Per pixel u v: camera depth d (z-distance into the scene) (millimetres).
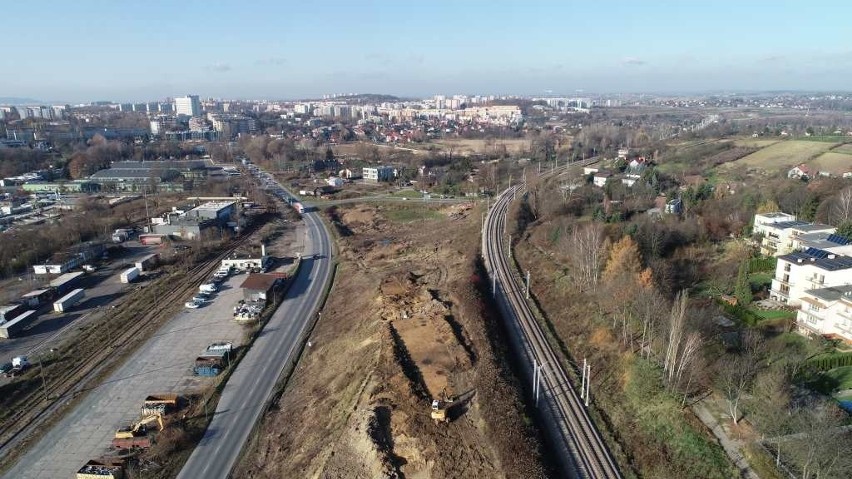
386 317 76125
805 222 89500
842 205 95562
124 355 77875
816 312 60594
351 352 70125
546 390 59438
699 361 55531
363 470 47500
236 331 85438
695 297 75938
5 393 67562
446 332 69438
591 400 57750
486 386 56344
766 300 72250
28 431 61000
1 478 53844
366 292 91562
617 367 61781
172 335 84250
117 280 108062
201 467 54562
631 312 68250
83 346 80312
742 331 63375
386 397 55750
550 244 106438
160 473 53688
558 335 72750
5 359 76625
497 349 65000
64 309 93062
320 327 85812
